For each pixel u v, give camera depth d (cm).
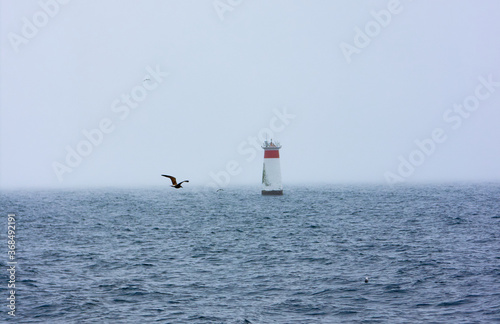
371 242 10469
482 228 13025
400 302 5719
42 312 5438
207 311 5459
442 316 5178
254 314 5353
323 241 10700
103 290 6366
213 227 14100
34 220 16850
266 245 10181
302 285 6556
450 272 7206
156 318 5234
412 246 9831
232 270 7588
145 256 8969
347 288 6372
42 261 8494
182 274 7319
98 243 10831
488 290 6128
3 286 6575
